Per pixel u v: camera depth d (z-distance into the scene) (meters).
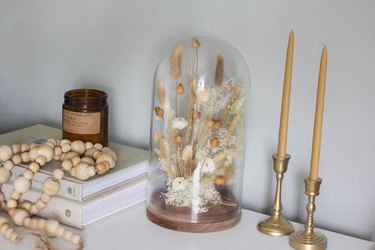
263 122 1.14
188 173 1.03
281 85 1.11
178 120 1.03
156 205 1.06
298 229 1.06
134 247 0.98
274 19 1.09
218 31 1.15
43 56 1.37
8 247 0.97
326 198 1.11
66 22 1.32
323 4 1.05
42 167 1.07
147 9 1.22
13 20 1.39
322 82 0.95
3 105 1.46
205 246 0.99
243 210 1.13
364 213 1.08
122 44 1.26
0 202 1.08
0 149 1.08
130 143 1.30
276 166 1.02
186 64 1.06
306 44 1.07
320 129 0.97
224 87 1.04
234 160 1.06
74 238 0.98
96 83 1.31
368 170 1.06
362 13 1.02
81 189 1.02
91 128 1.13
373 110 1.04
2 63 1.44
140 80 1.26
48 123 1.41
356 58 1.04
